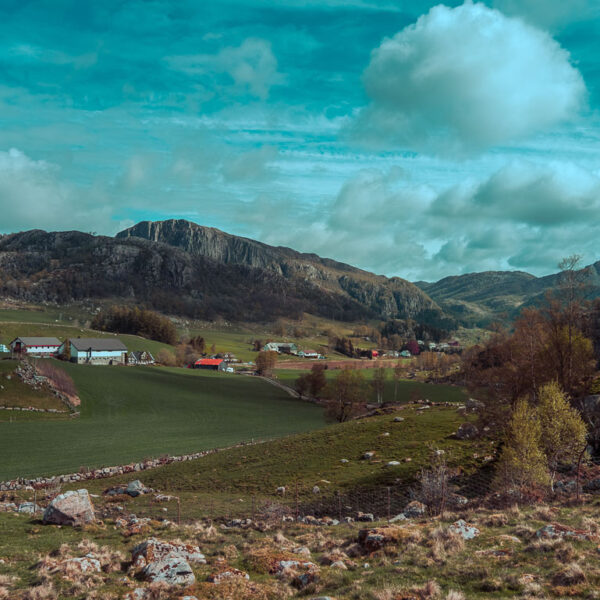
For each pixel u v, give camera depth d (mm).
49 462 71875
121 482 60406
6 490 55781
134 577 19641
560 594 14430
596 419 49938
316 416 125500
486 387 61344
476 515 27391
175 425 109312
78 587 18344
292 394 159625
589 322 57969
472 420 66750
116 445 85750
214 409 130000
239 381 176500
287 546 24609
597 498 31031
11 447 80062
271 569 20672
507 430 43031
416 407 93625
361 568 19719
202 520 38469
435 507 35531
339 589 16953
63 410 113062
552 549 18656
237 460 65438
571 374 53938
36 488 57812
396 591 15586
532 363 54938
